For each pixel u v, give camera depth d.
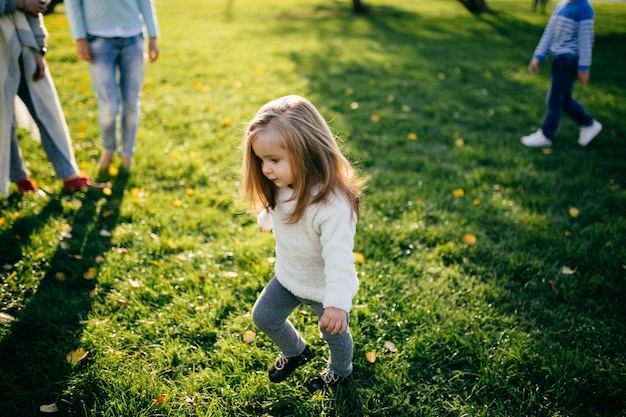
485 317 2.52
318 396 2.07
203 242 3.13
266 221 2.09
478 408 2.03
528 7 19.09
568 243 3.14
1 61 2.89
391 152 4.51
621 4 20.81
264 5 18.27
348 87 6.50
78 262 2.82
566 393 2.10
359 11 16.86
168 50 8.51
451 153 4.53
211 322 2.44
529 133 5.18
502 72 7.75
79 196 3.48
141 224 3.24
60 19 11.42
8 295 2.54
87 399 2.03
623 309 2.61
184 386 2.11
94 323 2.40
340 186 1.68
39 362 2.19
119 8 3.51
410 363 2.26
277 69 7.32
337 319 1.62
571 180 4.02
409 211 3.54
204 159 4.18
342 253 1.63
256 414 2.03
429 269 2.88
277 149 1.58
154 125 4.92
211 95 5.96
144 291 2.62
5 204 3.30
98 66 3.55
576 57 4.38
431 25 13.70
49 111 3.28
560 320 2.52
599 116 5.58
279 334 2.01
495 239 3.26
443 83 6.94
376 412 2.03
